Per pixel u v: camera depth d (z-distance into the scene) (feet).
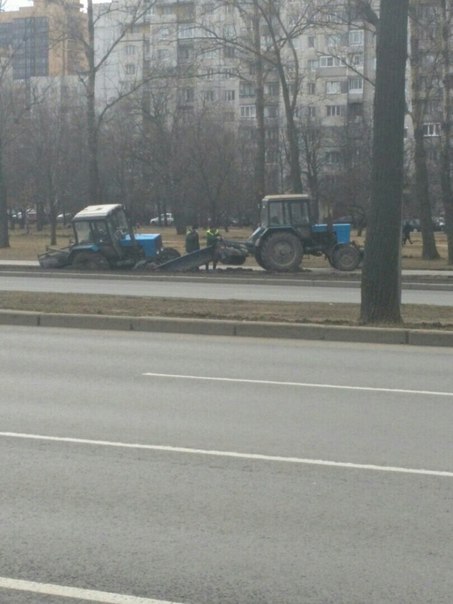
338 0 116.37
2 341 48.44
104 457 24.98
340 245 103.60
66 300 63.05
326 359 42.96
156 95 218.79
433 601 15.72
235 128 254.27
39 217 252.42
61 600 15.83
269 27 114.11
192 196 228.43
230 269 105.29
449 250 118.01
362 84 249.55
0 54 188.34
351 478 23.06
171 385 35.91
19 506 20.84
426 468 23.94
